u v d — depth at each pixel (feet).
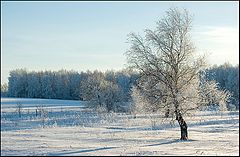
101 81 359.25
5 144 106.32
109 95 351.25
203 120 230.89
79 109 390.21
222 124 211.82
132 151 95.86
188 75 141.69
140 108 146.82
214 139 142.31
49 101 566.77
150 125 200.75
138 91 144.97
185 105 139.33
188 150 103.60
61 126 188.14
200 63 142.31
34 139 123.03
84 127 183.52
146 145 117.80
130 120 224.74
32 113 333.42
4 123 204.03
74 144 112.37
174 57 141.59
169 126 197.67
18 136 132.67
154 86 142.10
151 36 141.38
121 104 357.20
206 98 142.41
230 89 438.40
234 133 169.89
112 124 204.33
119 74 512.63
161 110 141.59
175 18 141.59
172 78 140.87
